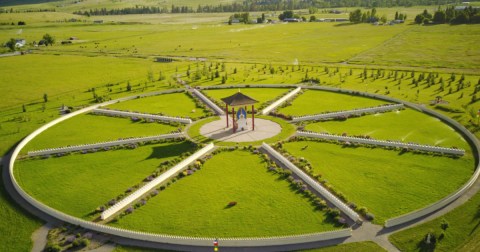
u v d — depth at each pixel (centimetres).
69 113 8575
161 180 5356
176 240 4047
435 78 10338
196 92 9888
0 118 8494
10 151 6688
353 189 4991
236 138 6806
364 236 4072
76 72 13212
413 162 5656
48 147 6819
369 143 6341
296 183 5169
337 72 11756
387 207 4559
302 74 11638
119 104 9225
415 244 3909
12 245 4184
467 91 8962
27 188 5372
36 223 4566
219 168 5725
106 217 4575
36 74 13038
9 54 17600
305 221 4372
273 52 16238
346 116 7656
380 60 13438
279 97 9106
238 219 4447
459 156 5762
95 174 5700
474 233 4041
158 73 12631
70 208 4822
